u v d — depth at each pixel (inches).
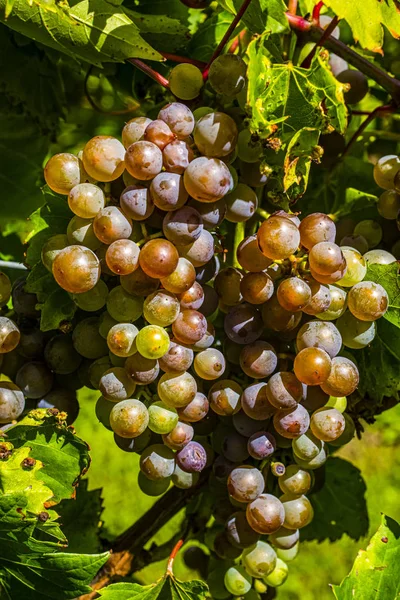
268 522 18.7
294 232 17.6
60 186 18.1
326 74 18.5
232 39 21.5
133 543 22.4
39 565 18.0
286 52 20.6
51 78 25.3
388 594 19.2
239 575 20.9
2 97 25.4
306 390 18.6
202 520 22.6
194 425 19.3
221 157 17.9
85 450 18.5
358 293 18.5
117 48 19.4
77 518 22.9
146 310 17.7
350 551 43.5
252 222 20.2
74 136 27.2
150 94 23.4
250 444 18.8
